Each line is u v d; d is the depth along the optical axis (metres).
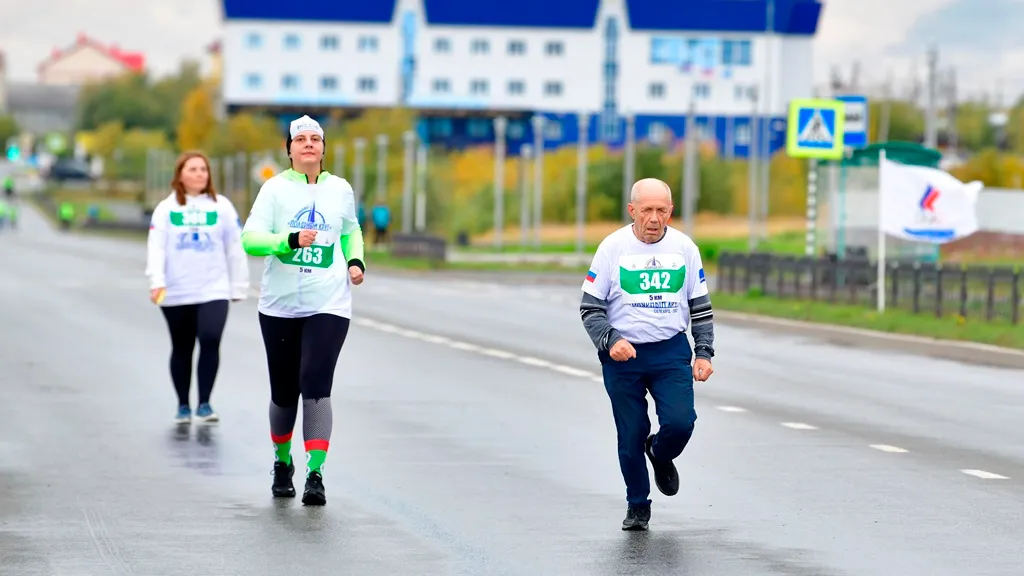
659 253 24.19
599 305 24.27
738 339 66.19
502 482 28.80
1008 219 118.94
